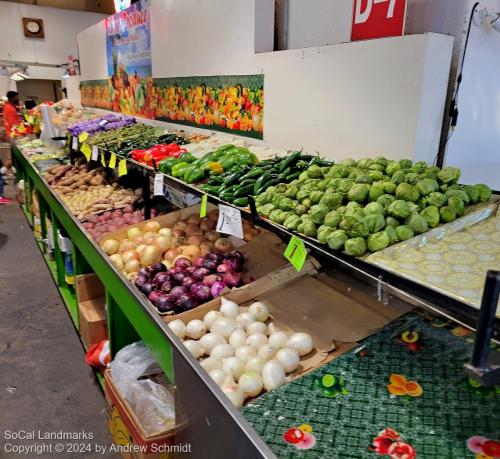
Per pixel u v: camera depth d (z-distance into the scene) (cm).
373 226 119
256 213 155
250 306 173
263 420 120
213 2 312
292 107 245
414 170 150
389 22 198
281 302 178
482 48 192
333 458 107
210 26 322
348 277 186
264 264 206
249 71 281
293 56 238
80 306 292
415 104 175
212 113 341
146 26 455
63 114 687
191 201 303
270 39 279
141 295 177
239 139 304
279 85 253
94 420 243
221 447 113
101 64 672
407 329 148
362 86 198
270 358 147
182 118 402
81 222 304
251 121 287
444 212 128
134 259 228
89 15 1151
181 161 248
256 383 135
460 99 192
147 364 203
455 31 188
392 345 143
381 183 140
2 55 1069
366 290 175
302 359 147
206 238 243
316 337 155
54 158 535
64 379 278
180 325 167
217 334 161
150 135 388
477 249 116
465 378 126
